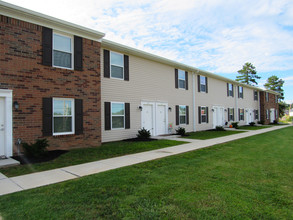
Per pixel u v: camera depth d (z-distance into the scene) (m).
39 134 7.82
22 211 3.11
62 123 8.60
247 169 5.52
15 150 7.20
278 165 5.99
